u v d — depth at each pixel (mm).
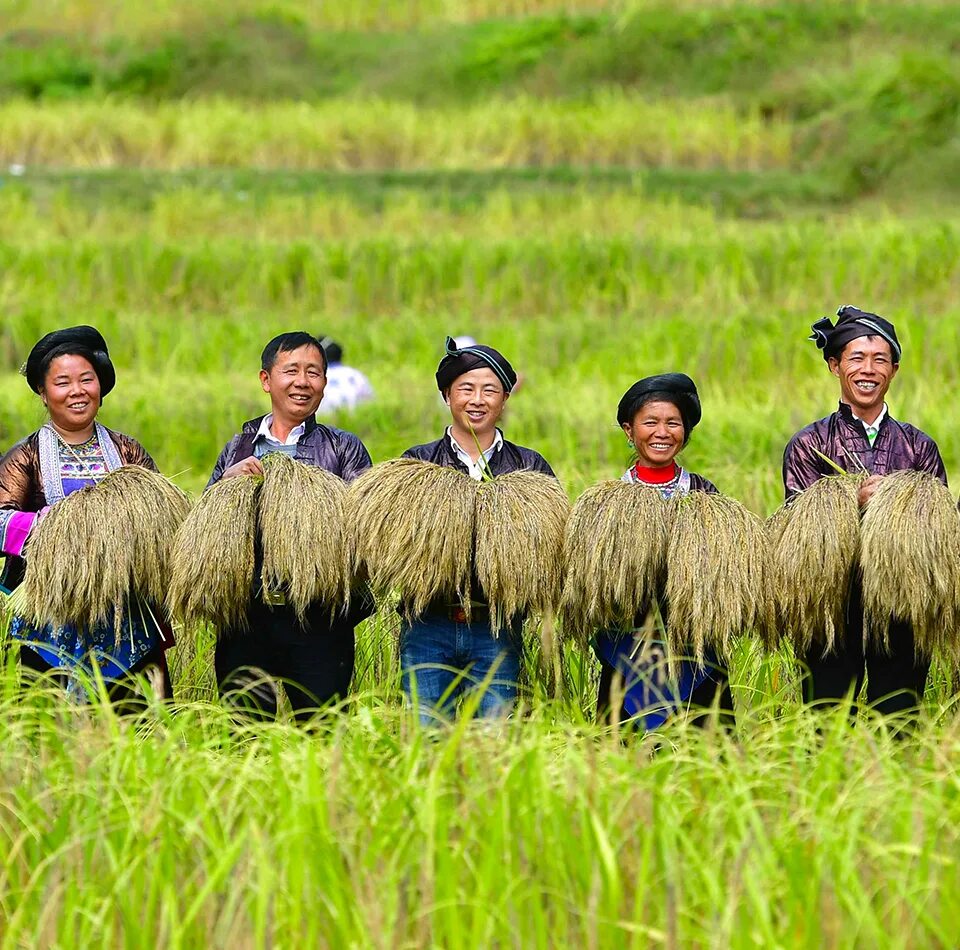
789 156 47188
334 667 11781
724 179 45312
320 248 35812
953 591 11148
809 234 35844
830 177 44250
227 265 35344
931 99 44906
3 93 55031
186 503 11930
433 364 28469
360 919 8281
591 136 47625
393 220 40500
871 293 32812
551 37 57219
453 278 35156
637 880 8523
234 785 9555
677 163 47406
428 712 10352
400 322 31031
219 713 11406
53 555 11344
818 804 9266
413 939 8461
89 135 48031
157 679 11242
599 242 35469
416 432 22953
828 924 8234
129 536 11422
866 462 12070
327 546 11305
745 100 50406
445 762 9125
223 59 57094
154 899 8484
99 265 35062
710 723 9922
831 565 11234
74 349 11883
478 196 43844
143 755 9969
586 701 12594
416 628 11648
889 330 11977
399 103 54938
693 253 34688
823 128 47156
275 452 11727
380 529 11242
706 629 11008
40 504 11914
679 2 56906
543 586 11273
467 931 8383
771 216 42375
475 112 49875
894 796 9242
